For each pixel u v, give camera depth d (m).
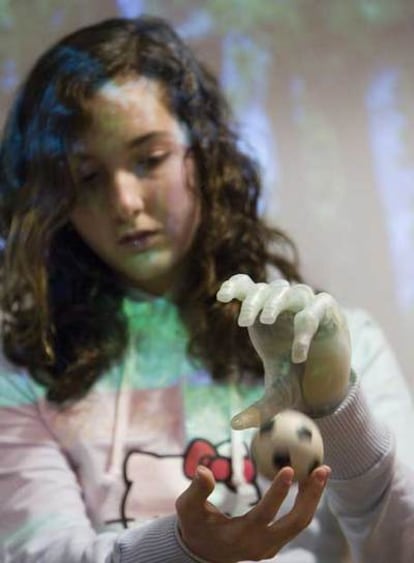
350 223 1.35
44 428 0.85
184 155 0.89
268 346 0.63
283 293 0.61
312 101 1.38
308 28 1.39
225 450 0.83
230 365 0.87
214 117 0.95
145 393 0.86
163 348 0.89
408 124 1.38
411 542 0.70
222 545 0.62
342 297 1.34
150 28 0.95
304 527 0.61
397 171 1.37
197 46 1.38
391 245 1.35
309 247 1.34
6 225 0.95
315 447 0.60
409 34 1.40
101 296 0.91
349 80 1.39
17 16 1.35
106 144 0.86
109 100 0.87
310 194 1.35
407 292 1.34
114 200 0.86
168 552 0.65
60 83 0.88
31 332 0.88
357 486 0.69
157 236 0.87
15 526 0.80
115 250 0.87
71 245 0.92
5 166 0.95
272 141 1.36
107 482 0.82
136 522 0.80
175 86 0.91
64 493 0.81
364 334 0.88
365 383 0.84
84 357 0.87
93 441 0.84
